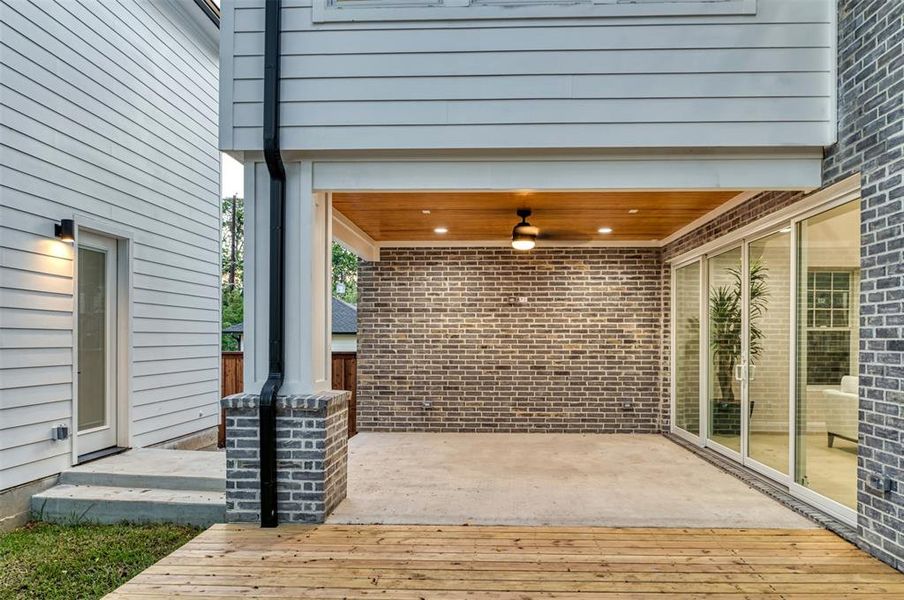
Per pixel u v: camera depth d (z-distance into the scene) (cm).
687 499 422
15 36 421
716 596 273
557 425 722
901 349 300
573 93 368
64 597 302
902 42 300
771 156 374
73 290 479
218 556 318
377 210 538
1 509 402
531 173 381
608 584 285
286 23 373
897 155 304
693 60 365
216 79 737
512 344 728
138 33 576
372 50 373
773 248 466
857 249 350
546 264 730
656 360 722
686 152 376
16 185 422
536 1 372
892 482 306
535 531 357
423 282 736
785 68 363
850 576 294
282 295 378
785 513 390
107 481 452
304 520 370
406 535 350
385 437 688
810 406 409
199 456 516
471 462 548
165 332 617
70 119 479
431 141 371
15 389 417
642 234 674
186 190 664
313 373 387
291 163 385
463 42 371
